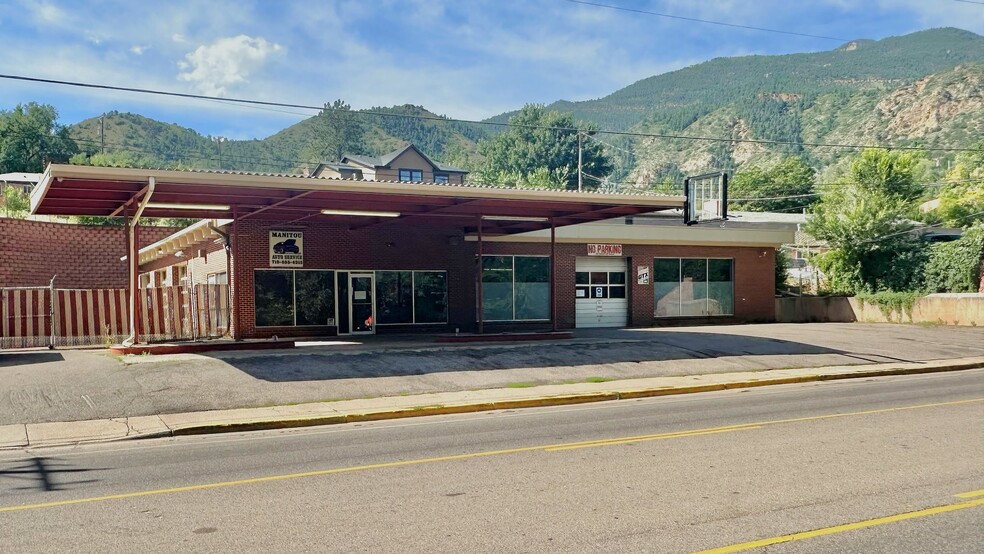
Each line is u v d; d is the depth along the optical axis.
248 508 7.32
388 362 18.91
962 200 58.78
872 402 14.34
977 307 31.75
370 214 23.58
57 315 23.84
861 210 39.06
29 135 92.69
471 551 5.97
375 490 7.98
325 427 13.01
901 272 37.59
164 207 21.89
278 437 11.93
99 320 24.27
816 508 7.07
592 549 5.99
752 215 49.81
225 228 25.39
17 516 7.17
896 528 6.46
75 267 35.34
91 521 6.95
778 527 6.52
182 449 10.92
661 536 6.29
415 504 7.39
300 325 25.98
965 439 10.36
